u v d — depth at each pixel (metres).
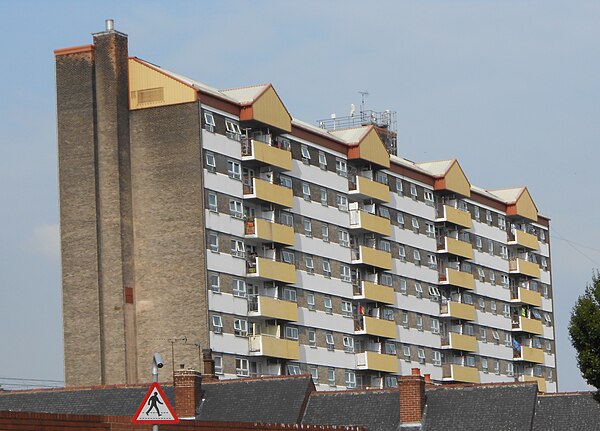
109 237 140.50
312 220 157.12
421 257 178.62
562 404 97.12
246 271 144.62
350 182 165.25
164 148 141.25
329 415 99.50
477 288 190.62
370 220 165.12
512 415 95.75
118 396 106.81
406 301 173.88
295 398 100.31
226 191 143.25
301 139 157.25
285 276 148.25
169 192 140.62
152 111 142.12
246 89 151.25
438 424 96.50
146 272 140.38
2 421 56.25
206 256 139.00
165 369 138.25
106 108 142.12
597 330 96.75
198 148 140.00
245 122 146.75
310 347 153.75
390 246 171.88
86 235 140.88
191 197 139.75
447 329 183.12
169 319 139.00
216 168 142.38
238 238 144.38
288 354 146.62
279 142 152.62
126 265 140.12
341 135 170.00
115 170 140.75
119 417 60.91
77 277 140.75
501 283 197.38
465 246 185.38
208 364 114.81
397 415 97.88
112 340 139.00
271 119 148.38
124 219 140.50
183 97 141.12
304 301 153.88
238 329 142.62
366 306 167.12
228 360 140.38
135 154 142.38
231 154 144.62
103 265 140.38
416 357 174.25
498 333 194.25
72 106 143.12
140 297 140.25
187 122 140.75
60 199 142.50
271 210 149.50
